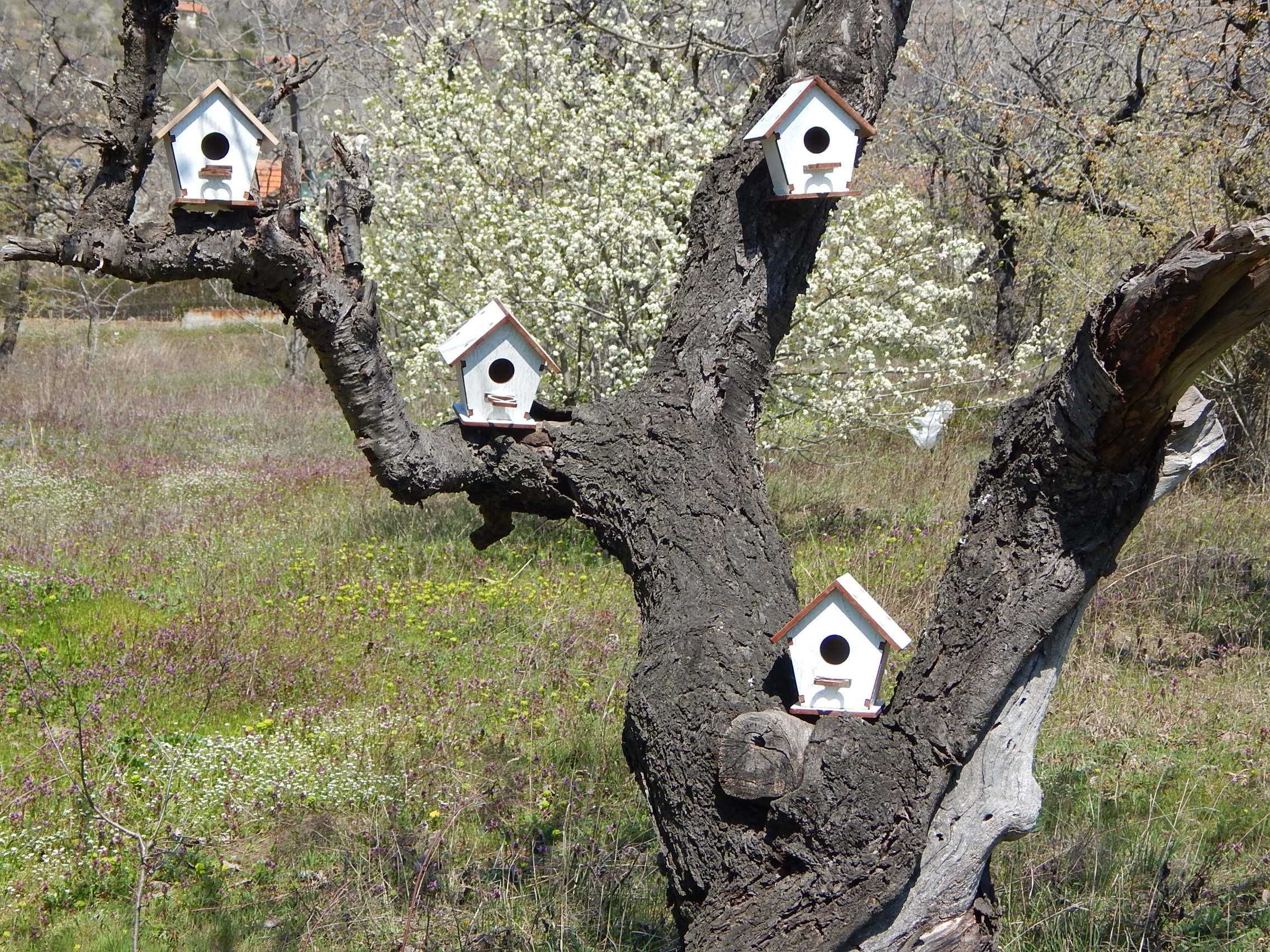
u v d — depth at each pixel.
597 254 9.98
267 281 2.78
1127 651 7.61
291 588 9.68
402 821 5.80
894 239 10.51
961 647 2.60
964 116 15.61
